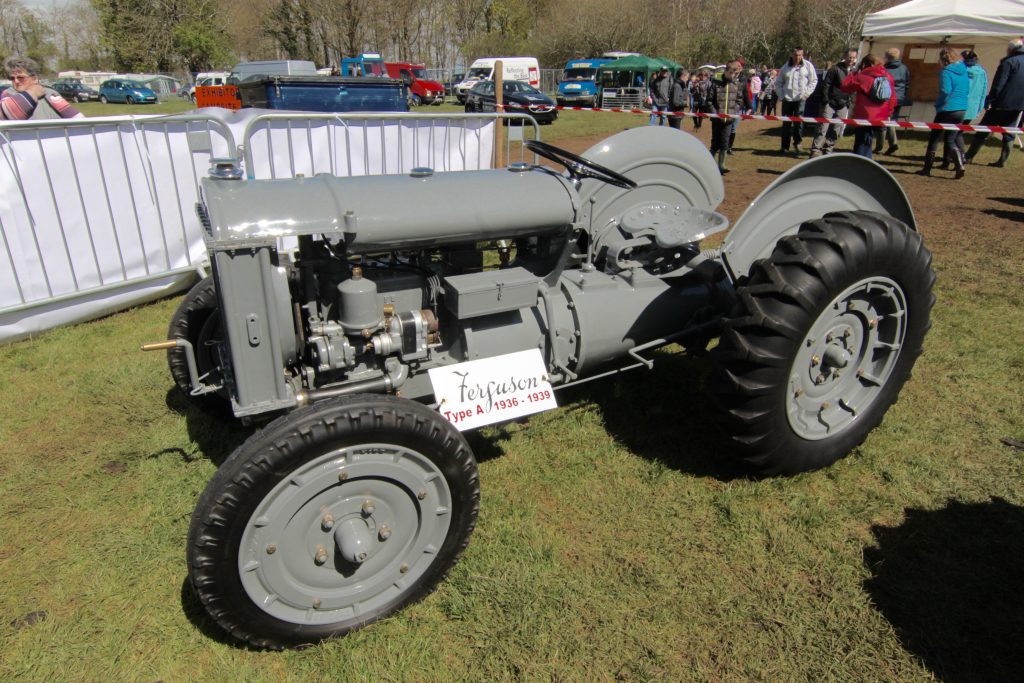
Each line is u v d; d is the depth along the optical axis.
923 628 2.04
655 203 3.31
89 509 2.60
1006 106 9.42
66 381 3.56
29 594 2.19
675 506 2.60
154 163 4.55
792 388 2.53
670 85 11.91
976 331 4.10
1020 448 2.94
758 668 1.92
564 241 2.64
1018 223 6.68
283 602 1.90
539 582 2.21
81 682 1.89
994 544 2.39
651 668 1.92
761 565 2.31
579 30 42.53
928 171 9.31
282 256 2.37
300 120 4.98
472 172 2.55
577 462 2.87
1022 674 1.89
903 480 2.74
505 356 2.48
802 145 12.62
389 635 2.03
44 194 4.05
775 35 37.66
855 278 2.44
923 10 11.88
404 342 2.26
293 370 2.33
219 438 3.05
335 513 1.88
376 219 2.13
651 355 3.83
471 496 2.05
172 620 2.10
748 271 2.82
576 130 15.52
